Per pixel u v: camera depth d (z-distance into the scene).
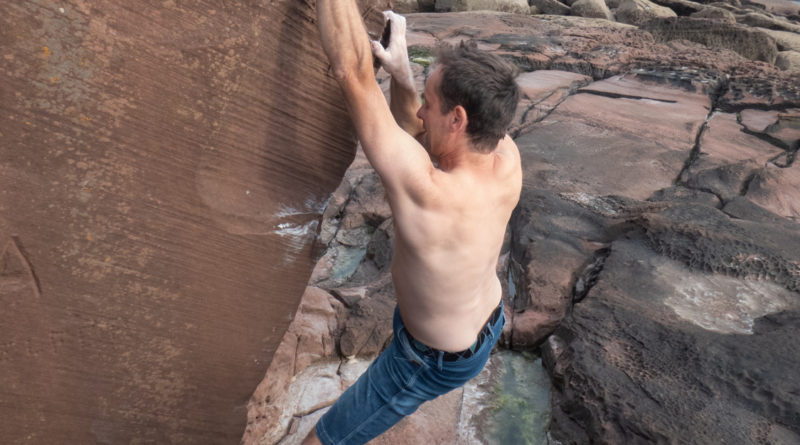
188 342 1.81
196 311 1.78
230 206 1.70
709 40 11.72
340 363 2.92
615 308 3.09
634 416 2.43
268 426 2.54
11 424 1.55
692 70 8.48
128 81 1.38
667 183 5.20
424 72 8.23
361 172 5.04
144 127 1.45
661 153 5.71
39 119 1.29
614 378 2.64
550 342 3.02
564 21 12.91
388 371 1.86
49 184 1.36
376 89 1.49
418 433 2.55
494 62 1.56
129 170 1.47
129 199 1.50
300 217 1.90
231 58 1.53
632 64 8.90
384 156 1.50
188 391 1.89
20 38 1.21
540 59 8.92
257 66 1.59
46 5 1.21
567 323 3.03
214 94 1.54
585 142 5.90
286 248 1.91
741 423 2.38
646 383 2.60
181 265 1.68
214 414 1.99
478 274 1.70
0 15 1.17
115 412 1.74
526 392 2.88
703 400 2.49
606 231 3.96
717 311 3.12
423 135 1.93
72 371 1.60
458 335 1.75
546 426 2.68
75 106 1.33
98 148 1.40
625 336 2.90
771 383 2.54
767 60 11.73
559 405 2.68
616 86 7.94
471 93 1.53
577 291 3.38
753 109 7.25
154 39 1.38
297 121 1.76
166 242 1.62
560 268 3.52
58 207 1.40
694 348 2.77
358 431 1.91
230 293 1.83
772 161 5.68
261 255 1.85
